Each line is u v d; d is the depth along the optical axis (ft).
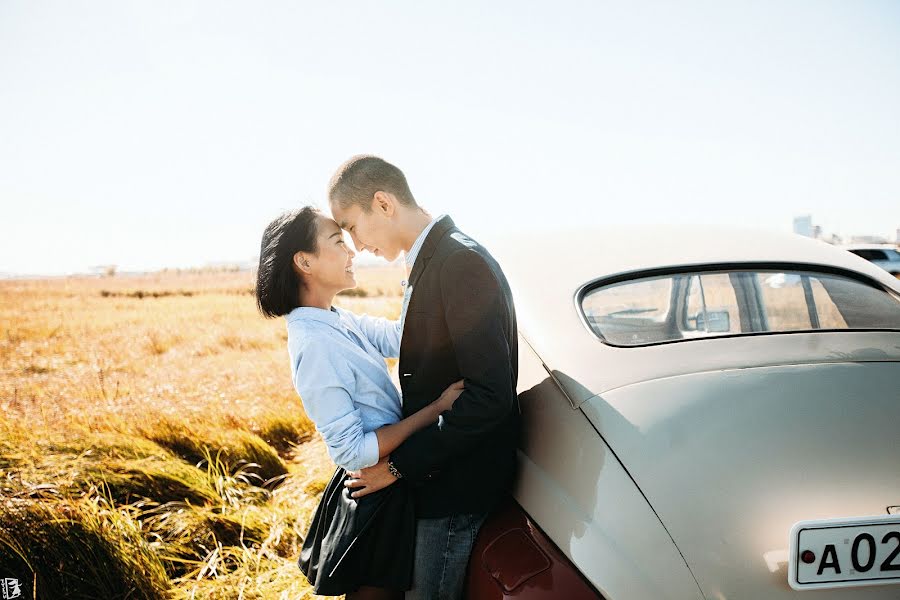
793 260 6.35
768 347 5.19
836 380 4.73
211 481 10.65
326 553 5.26
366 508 5.11
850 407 4.48
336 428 4.96
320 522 5.76
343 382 5.12
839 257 6.67
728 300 5.90
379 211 5.31
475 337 4.67
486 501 5.09
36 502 8.23
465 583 5.01
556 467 4.80
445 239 5.10
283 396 16.38
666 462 4.23
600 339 5.49
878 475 4.07
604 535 4.19
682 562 3.91
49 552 7.63
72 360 24.43
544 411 5.18
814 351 5.12
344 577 5.09
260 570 8.20
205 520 9.25
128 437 11.87
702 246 6.67
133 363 22.66
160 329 31.78
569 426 4.85
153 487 9.95
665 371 4.93
